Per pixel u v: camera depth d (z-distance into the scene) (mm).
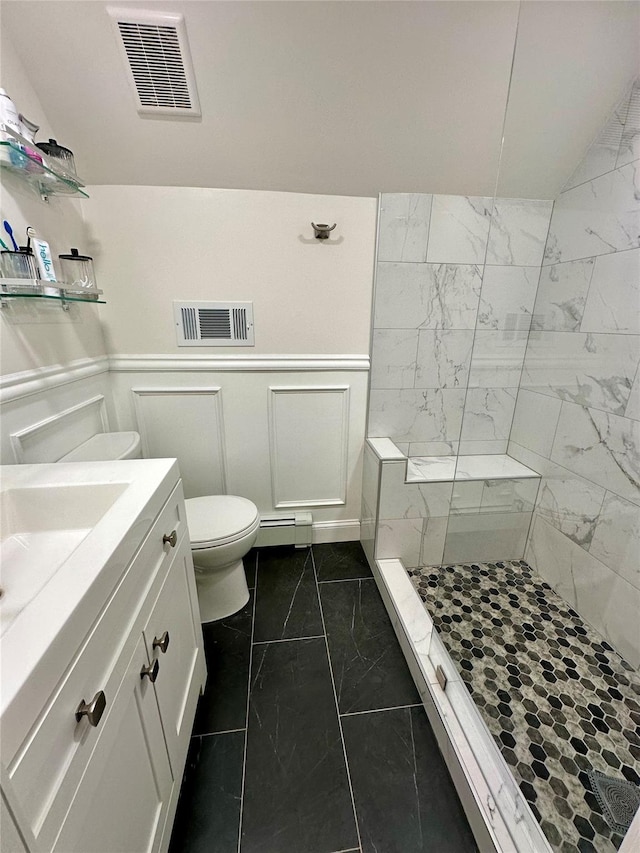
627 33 1128
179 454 1800
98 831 532
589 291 1472
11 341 1023
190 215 1492
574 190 1519
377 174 1477
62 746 449
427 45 1096
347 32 1052
